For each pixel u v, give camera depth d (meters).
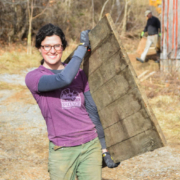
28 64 12.36
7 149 4.59
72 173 2.02
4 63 11.84
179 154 4.30
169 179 3.52
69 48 14.62
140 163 4.07
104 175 3.74
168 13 8.38
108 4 22.59
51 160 2.01
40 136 5.26
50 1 17.61
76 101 2.03
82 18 19.84
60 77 1.87
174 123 5.56
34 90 1.99
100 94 2.19
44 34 2.00
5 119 6.14
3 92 8.27
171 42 8.47
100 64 2.14
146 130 1.91
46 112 2.01
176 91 7.28
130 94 1.95
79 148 1.99
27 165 4.04
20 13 17.73
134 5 21.97
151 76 8.78
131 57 12.01
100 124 2.25
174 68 8.48
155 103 6.67
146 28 10.78
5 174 3.73
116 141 2.14
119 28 20.30
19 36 17.64
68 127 1.98
